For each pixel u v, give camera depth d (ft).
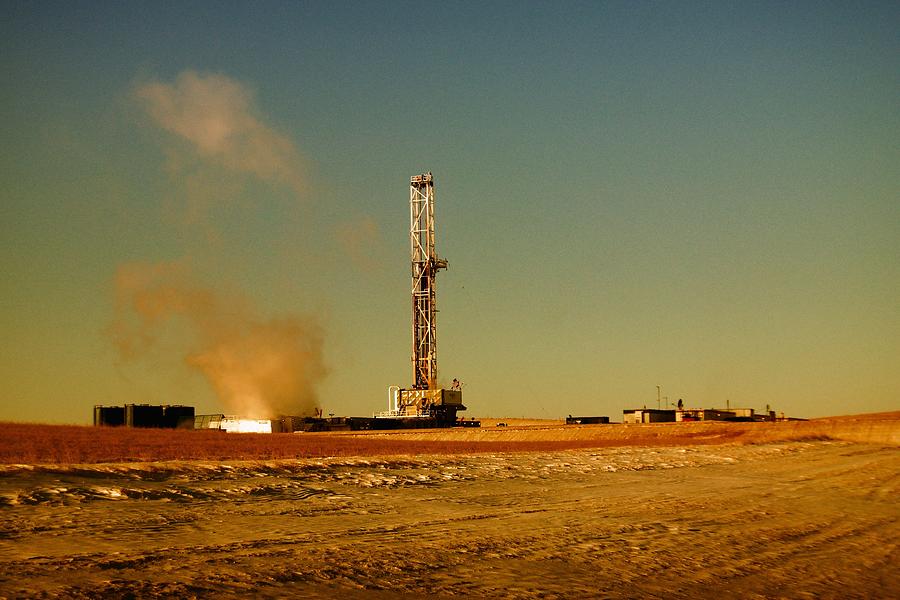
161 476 127.54
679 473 194.59
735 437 361.92
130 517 94.27
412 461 180.04
